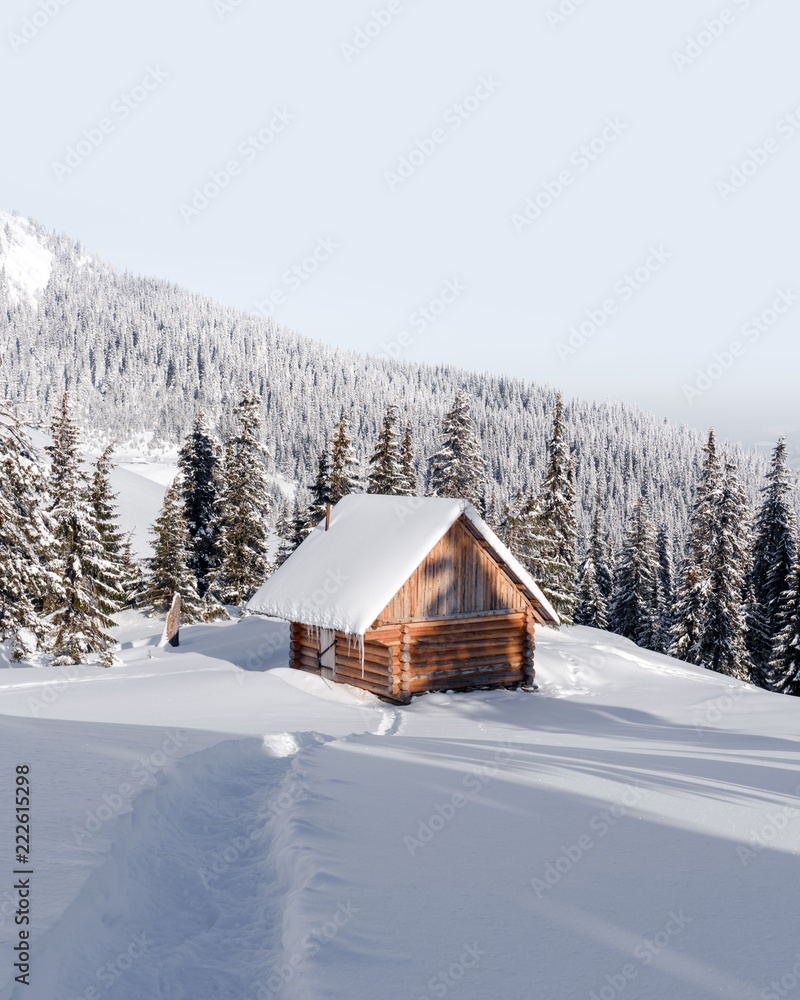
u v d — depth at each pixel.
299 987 4.08
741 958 4.25
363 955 4.38
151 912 5.29
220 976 4.63
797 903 4.98
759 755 11.18
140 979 4.38
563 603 44.78
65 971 3.96
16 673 22.02
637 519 57.03
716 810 7.25
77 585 28.66
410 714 17.80
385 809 7.43
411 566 19.38
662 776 8.83
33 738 8.79
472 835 6.58
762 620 46.22
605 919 4.82
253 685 19.27
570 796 7.86
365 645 20.28
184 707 16.66
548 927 4.72
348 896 5.23
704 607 40.75
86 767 7.54
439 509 20.61
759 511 47.78
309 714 16.47
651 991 3.92
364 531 22.12
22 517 24.38
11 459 23.77
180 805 7.45
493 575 21.44
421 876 5.61
